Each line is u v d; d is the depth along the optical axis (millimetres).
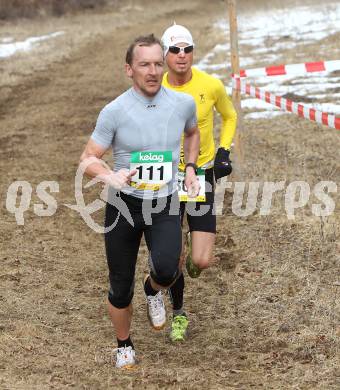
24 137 21312
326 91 22938
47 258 12406
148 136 7902
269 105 21922
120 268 8133
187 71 9500
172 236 7973
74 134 21391
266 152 17234
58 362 8609
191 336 9477
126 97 7941
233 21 15672
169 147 8008
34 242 13156
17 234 13531
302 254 11672
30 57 36688
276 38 34781
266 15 45031
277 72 15281
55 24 52906
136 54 7750
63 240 13289
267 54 30531
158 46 7797
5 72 32562
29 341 9211
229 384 7988
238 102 15742
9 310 10273
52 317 10102
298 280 10766
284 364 8461
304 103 21594
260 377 8148
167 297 10734
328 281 10656
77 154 19156
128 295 8242
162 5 67438
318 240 12070
